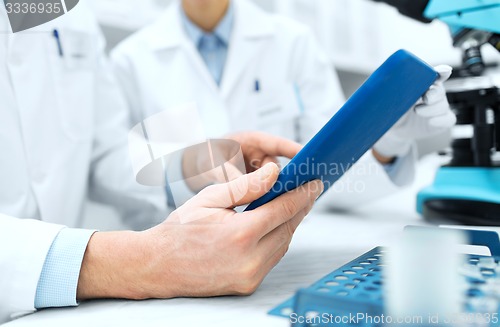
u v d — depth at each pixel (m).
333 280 0.29
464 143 0.63
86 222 0.79
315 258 0.44
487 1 0.48
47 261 0.33
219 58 1.10
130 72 1.07
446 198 0.60
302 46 1.11
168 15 1.11
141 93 1.04
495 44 0.55
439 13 0.54
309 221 0.69
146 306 0.32
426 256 0.22
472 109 0.61
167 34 1.05
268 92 1.04
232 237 0.31
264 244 0.33
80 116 0.72
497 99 0.57
